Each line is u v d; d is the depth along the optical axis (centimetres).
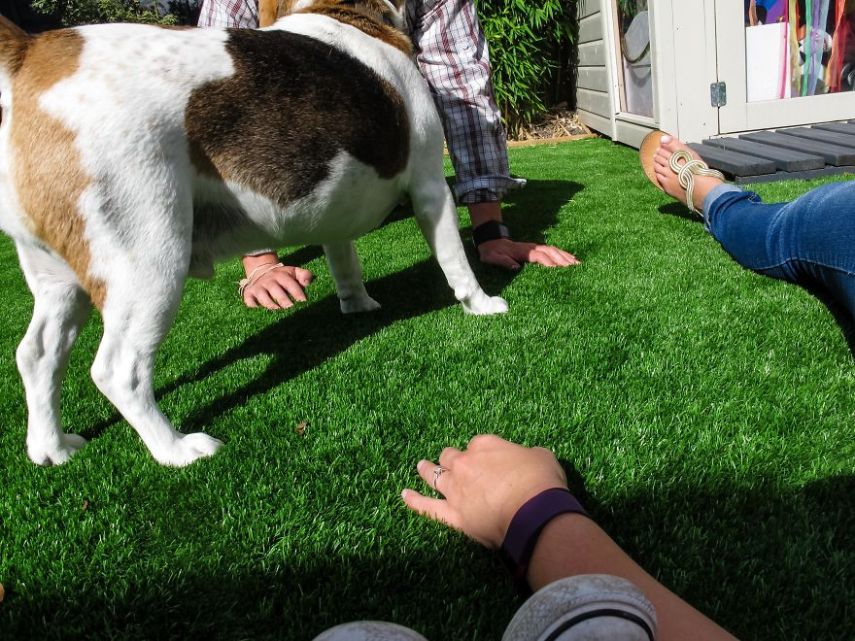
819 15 458
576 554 93
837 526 112
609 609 69
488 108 274
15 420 178
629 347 185
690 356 176
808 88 472
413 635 77
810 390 154
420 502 126
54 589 114
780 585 101
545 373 174
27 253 149
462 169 277
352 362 192
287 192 164
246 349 214
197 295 278
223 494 135
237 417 166
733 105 464
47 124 132
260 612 106
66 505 137
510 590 105
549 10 664
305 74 164
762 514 117
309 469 142
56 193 133
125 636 103
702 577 104
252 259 280
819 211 190
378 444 148
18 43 137
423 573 111
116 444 159
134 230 139
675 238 280
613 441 141
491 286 244
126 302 141
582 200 370
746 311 200
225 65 152
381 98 181
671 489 125
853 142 395
